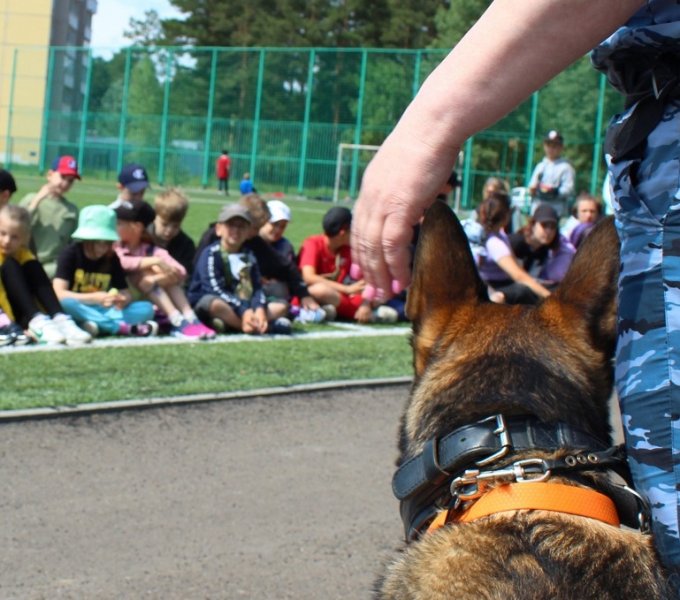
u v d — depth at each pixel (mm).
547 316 2104
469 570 1783
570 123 34406
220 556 4133
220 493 4871
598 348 2062
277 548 4258
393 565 1971
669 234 1854
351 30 66125
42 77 43156
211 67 38875
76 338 7848
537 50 1827
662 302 1848
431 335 2164
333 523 4582
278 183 38531
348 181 37438
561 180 15375
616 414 4781
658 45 1901
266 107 38500
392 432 6156
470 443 1914
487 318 2127
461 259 2174
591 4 1772
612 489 1965
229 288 9008
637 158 1930
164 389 6516
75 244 8281
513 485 1868
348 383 7172
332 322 10375
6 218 7645
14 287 7723
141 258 8602
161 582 3855
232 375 7137
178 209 9320
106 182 39969
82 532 4285
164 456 5355
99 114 40562
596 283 2076
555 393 1962
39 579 3816
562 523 1805
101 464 5148
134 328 8414
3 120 49281
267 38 66312
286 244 10227
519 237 10828
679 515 1805
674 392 1822
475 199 35469
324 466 5398
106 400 6125
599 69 2125
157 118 39781
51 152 41656
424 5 65000
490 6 1894
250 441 5746
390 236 2018
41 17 54656
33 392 6152
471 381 2021
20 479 4840
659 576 1779
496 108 1887
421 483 1975
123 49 40000
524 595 1704
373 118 37031
